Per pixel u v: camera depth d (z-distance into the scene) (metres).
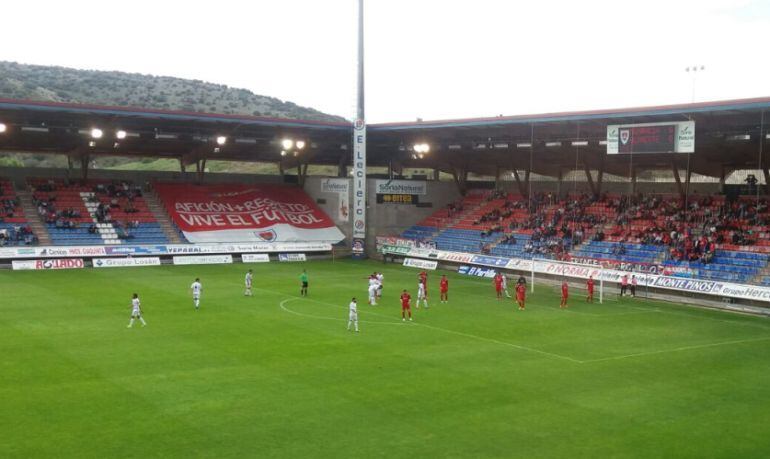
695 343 34.69
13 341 31.00
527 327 37.81
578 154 69.31
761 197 61.28
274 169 138.88
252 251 70.50
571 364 29.44
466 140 71.38
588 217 67.75
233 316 38.53
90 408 21.88
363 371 27.25
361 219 75.06
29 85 183.38
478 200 81.00
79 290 47.00
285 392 24.14
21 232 63.22
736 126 53.00
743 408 23.72
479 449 19.22
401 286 53.84
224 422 20.88
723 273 52.00
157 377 25.64
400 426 20.92
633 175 71.31
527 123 59.84
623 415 22.58
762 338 36.53
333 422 21.14
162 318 37.41
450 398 23.91
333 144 77.81
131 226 69.81
